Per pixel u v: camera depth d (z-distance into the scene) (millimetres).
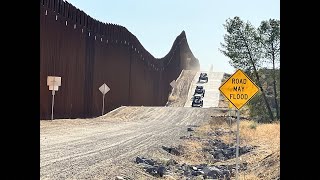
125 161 17094
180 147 24078
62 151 19016
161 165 17609
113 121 48031
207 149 24438
